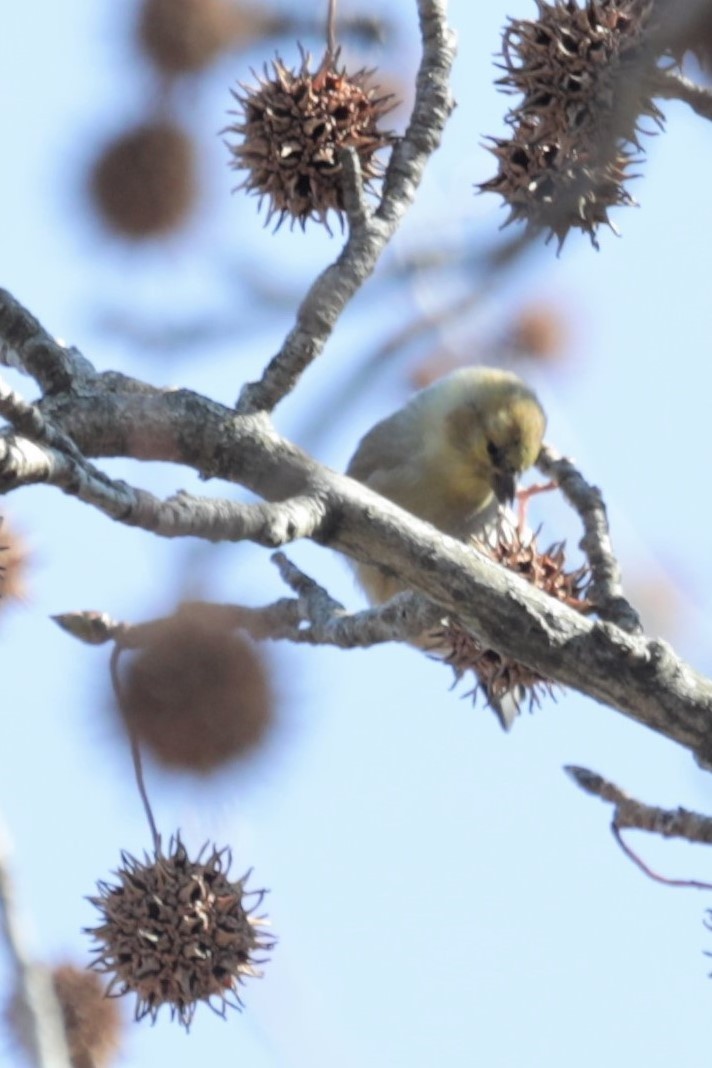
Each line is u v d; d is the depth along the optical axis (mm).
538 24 9336
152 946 9102
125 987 9094
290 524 8375
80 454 7609
